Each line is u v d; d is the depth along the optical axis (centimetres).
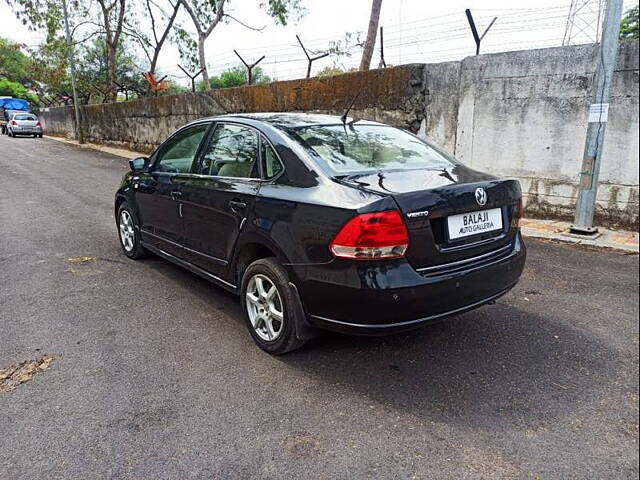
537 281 468
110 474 223
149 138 1797
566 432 251
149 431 252
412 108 820
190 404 275
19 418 262
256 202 325
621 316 390
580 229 622
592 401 277
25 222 725
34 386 291
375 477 222
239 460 233
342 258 268
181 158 439
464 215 294
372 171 313
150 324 377
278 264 313
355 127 381
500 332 362
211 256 384
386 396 283
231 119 389
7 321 379
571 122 664
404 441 245
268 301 323
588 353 331
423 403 276
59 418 262
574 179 678
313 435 250
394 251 264
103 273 493
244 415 266
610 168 642
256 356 328
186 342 348
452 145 789
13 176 1255
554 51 660
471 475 223
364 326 274
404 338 353
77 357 326
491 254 312
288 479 221
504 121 723
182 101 1530
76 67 2616
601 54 570
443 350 335
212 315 394
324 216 278
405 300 266
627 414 265
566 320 383
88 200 916
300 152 318
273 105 1129
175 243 436
